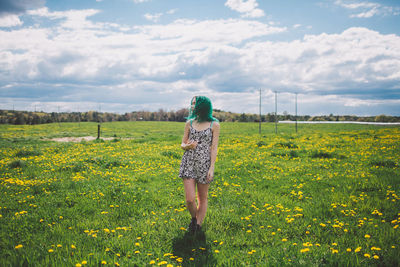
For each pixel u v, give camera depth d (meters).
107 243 3.65
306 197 6.26
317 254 3.31
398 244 3.54
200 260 3.33
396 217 4.76
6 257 3.14
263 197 6.46
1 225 4.18
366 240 3.74
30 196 5.89
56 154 13.73
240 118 107.88
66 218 4.74
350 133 28.48
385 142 17.53
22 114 102.00
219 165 10.72
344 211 5.08
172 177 8.54
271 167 10.22
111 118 114.19
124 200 5.88
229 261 3.20
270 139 23.53
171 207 5.57
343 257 3.18
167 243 3.79
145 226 4.32
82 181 7.42
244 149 15.88
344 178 7.98
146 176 8.55
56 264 2.95
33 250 3.36
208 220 4.70
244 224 4.61
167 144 19.19
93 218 4.78
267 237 4.05
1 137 27.61
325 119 100.06
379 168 9.25
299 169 9.72
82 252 3.33
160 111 117.94
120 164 10.39
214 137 4.03
